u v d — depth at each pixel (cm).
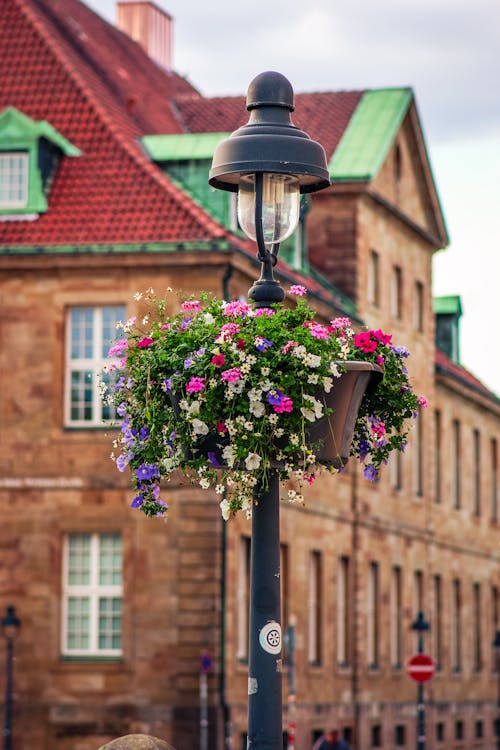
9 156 4328
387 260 5806
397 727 5834
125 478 4247
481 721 7150
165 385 1204
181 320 1244
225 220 4434
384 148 5603
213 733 4138
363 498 5472
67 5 5338
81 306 4300
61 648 4238
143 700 4169
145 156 4481
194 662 4166
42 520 4272
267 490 1177
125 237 4244
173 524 4212
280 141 1180
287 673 4731
